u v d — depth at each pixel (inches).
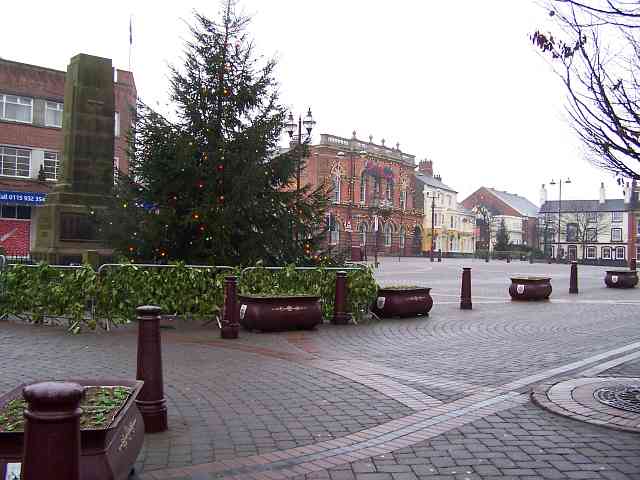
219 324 445.1
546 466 181.3
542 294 711.1
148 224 509.0
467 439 205.5
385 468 178.5
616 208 3604.8
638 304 675.4
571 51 232.4
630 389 270.1
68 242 629.3
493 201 4146.2
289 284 478.9
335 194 2613.2
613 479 171.6
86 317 429.4
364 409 240.1
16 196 1444.4
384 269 1503.4
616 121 231.9
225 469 175.5
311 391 266.5
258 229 550.3
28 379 274.1
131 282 433.4
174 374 293.6
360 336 423.5
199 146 525.3
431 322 504.1
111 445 141.0
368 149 2802.7
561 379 294.5
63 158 664.4
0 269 480.1
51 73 1526.8
